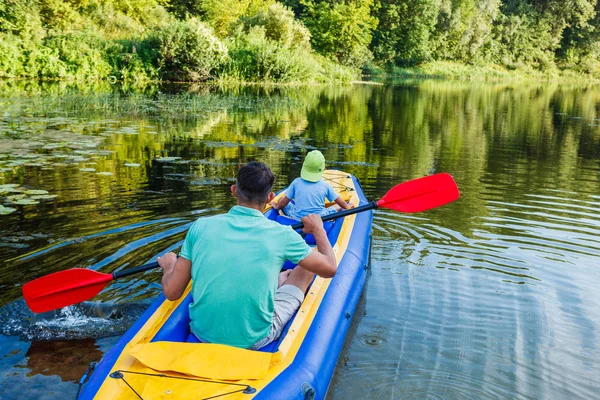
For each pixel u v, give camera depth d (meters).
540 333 3.39
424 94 22.83
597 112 17.92
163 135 9.67
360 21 31.80
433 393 2.78
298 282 2.93
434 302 3.75
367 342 3.22
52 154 7.61
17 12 18.00
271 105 15.32
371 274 4.17
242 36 23.98
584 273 4.29
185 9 29.09
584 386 2.88
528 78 44.97
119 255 4.19
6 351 2.96
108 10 23.50
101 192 5.86
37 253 4.16
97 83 18.06
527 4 49.00
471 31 43.06
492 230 5.26
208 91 17.95
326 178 5.79
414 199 3.58
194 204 5.53
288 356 2.52
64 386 2.67
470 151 9.63
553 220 5.61
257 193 2.38
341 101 17.83
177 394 2.18
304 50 26.31
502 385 2.87
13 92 14.29
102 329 3.23
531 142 10.95
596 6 49.81
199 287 2.34
